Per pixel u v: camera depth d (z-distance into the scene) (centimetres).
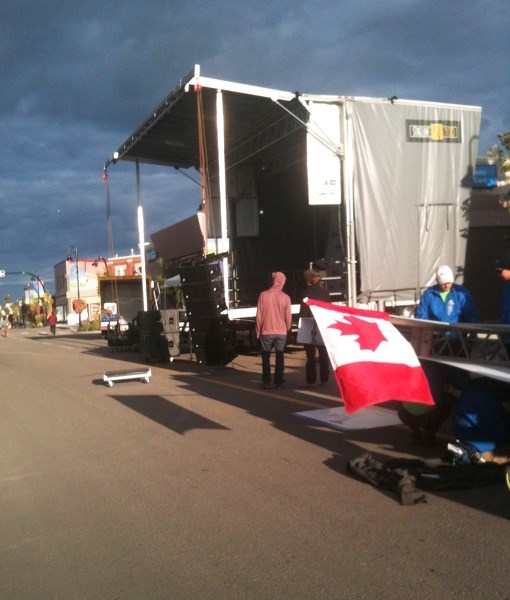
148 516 475
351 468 541
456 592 339
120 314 2658
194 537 431
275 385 1013
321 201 1288
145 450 665
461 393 547
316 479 538
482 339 545
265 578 366
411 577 358
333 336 523
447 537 408
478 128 1385
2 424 850
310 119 1279
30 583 378
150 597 353
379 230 1305
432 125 1342
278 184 1995
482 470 502
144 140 1767
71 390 1127
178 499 508
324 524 440
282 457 609
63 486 561
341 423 727
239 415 809
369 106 1294
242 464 593
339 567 375
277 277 1003
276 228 2022
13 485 574
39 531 460
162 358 1505
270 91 1331
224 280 1428
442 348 580
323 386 1002
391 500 480
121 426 786
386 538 412
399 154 1314
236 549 408
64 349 2364
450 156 1360
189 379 1167
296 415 787
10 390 1187
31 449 700
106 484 559
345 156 1282
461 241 1378
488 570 362
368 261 1298
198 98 1327
